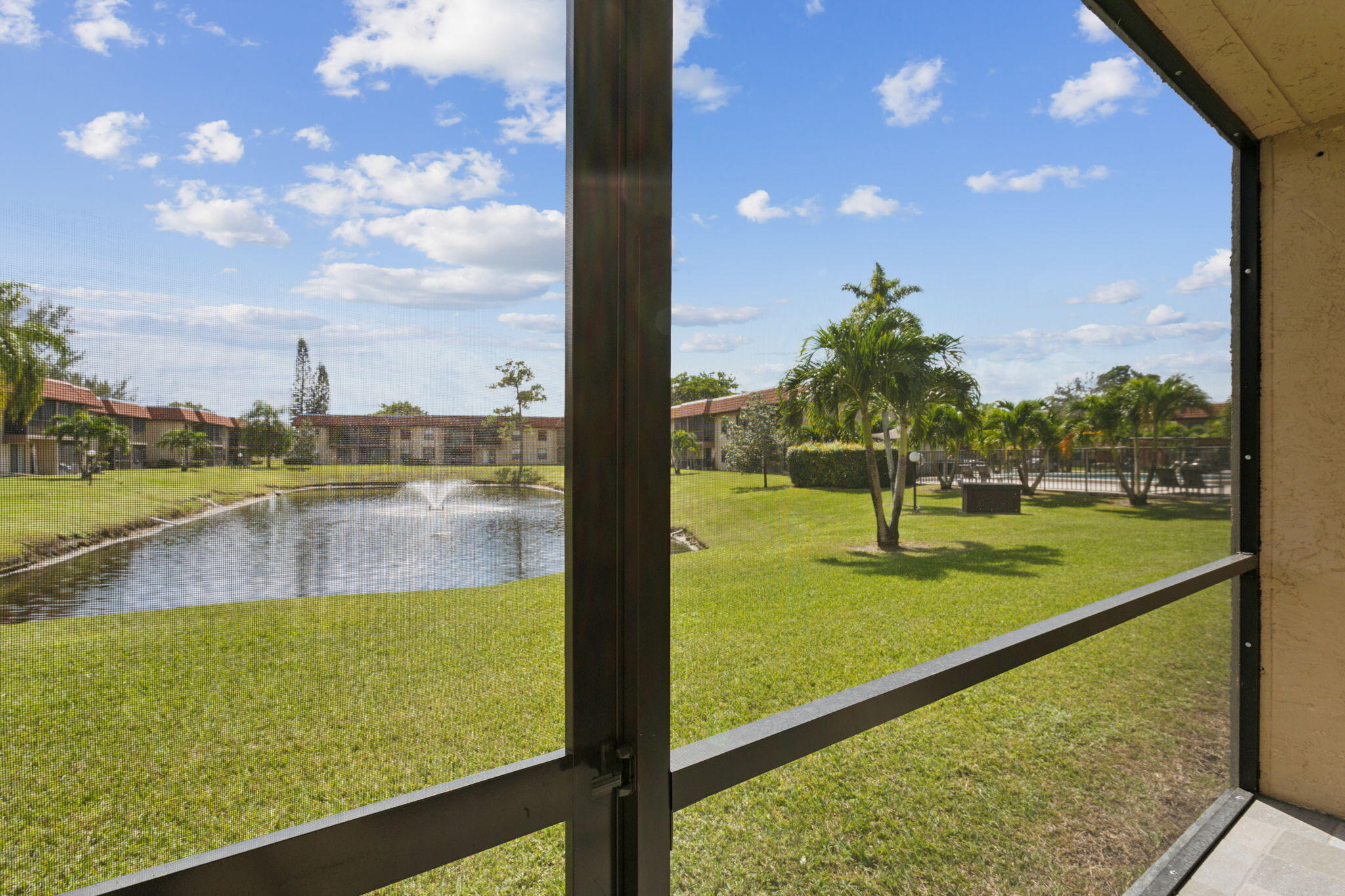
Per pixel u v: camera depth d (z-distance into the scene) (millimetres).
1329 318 1992
